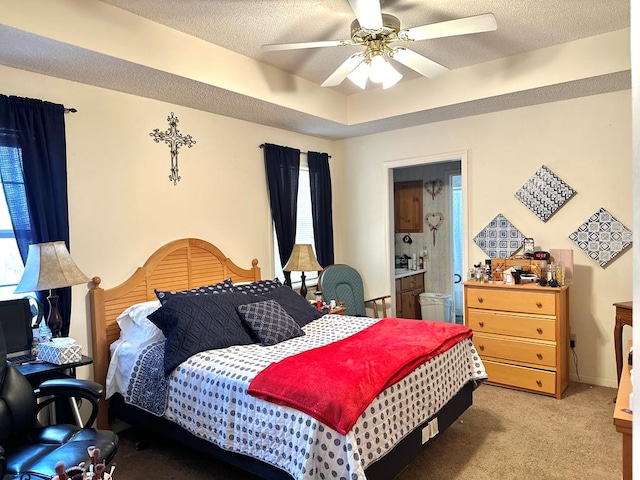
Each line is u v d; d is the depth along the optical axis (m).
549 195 3.93
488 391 3.76
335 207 5.34
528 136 4.02
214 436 2.31
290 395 2.03
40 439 2.12
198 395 2.42
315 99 4.07
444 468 2.58
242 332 2.88
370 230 5.09
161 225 3.48
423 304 5.94
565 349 3.73
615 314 3.62
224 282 3.46
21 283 2.50
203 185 3.80
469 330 3.09
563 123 3.85
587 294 3.82
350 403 1.92
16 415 2.11
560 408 3.37
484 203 4.29
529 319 3.66
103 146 3.14
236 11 2.69
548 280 3.69
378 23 2.25
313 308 3.58
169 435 2.65
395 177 6.39
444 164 6.01
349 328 3.19
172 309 2.78
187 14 2.71
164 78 2.96
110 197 3.17
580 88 3.51
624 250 3.63
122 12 2.63
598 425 3.07
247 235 4.18
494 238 4.24
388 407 2.15
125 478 2.56
